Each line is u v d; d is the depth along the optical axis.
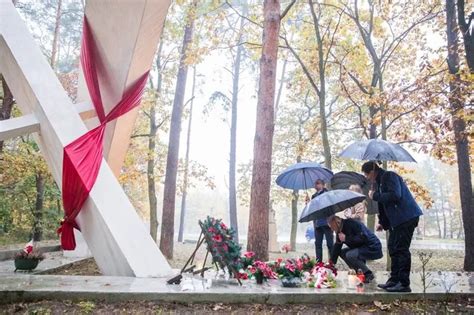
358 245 5.43
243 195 20.89
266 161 8.83
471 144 10.69
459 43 9.55
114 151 10.02
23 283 4.76
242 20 16.72
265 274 5.10
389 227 4.79
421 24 11.73
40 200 15.27
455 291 4.67
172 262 11.19
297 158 18.27
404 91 9.86
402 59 12.66
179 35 14.41
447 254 15.23
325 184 7.54
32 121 6.44
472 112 8.40
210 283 5.04
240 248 5.31
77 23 19.11
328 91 17.73
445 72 10.34
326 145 10.47
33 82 6.23
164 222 12.91
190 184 17.05
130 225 5.68
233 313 4.15
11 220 16.48
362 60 12.55
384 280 5.54
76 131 6.07
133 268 5.35
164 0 5.75
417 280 5.54
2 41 6.51
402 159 4.73
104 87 7.89
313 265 5.60
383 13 11.59
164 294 4.31
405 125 10.80
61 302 4.23
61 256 9.90
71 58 19.45
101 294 4.28
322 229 7.11
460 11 8.63
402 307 4.37
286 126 20.33
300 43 15.32
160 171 16.39
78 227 6.60
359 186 6.20
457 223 40.94
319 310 4.28
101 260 6.32
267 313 4.18
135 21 5.99
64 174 5.72
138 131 17.47
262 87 9.09
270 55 9.16
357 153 4.84
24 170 14.26
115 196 5.82
